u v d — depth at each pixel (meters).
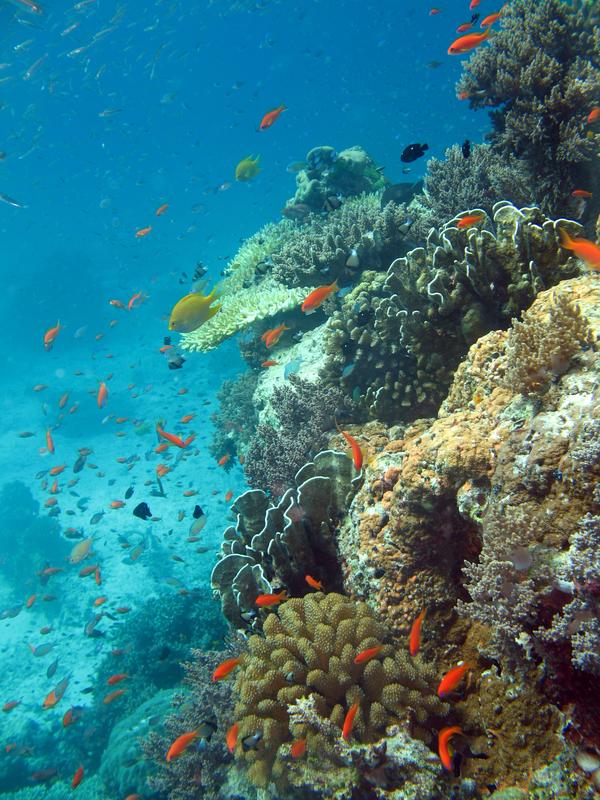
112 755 8.55
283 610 3.61
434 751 2.96
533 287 4.28
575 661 2.15
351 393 6.53
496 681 2.89
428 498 3.27
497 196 7.43
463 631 3.25
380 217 7.96
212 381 27.36
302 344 9.17
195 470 19.72
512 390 3.06
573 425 2.47
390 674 3.05
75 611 15.45
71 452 25.25
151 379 29.98
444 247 4.87
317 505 4.38
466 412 3.45
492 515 2.68
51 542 18.31
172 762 5.99
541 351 2.76
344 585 4.06
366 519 3.83
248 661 3.70
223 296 12.62
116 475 21.52
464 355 5.05
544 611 2.41
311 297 5.90
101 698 10.63
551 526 2.39
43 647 11.07
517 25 7.57
